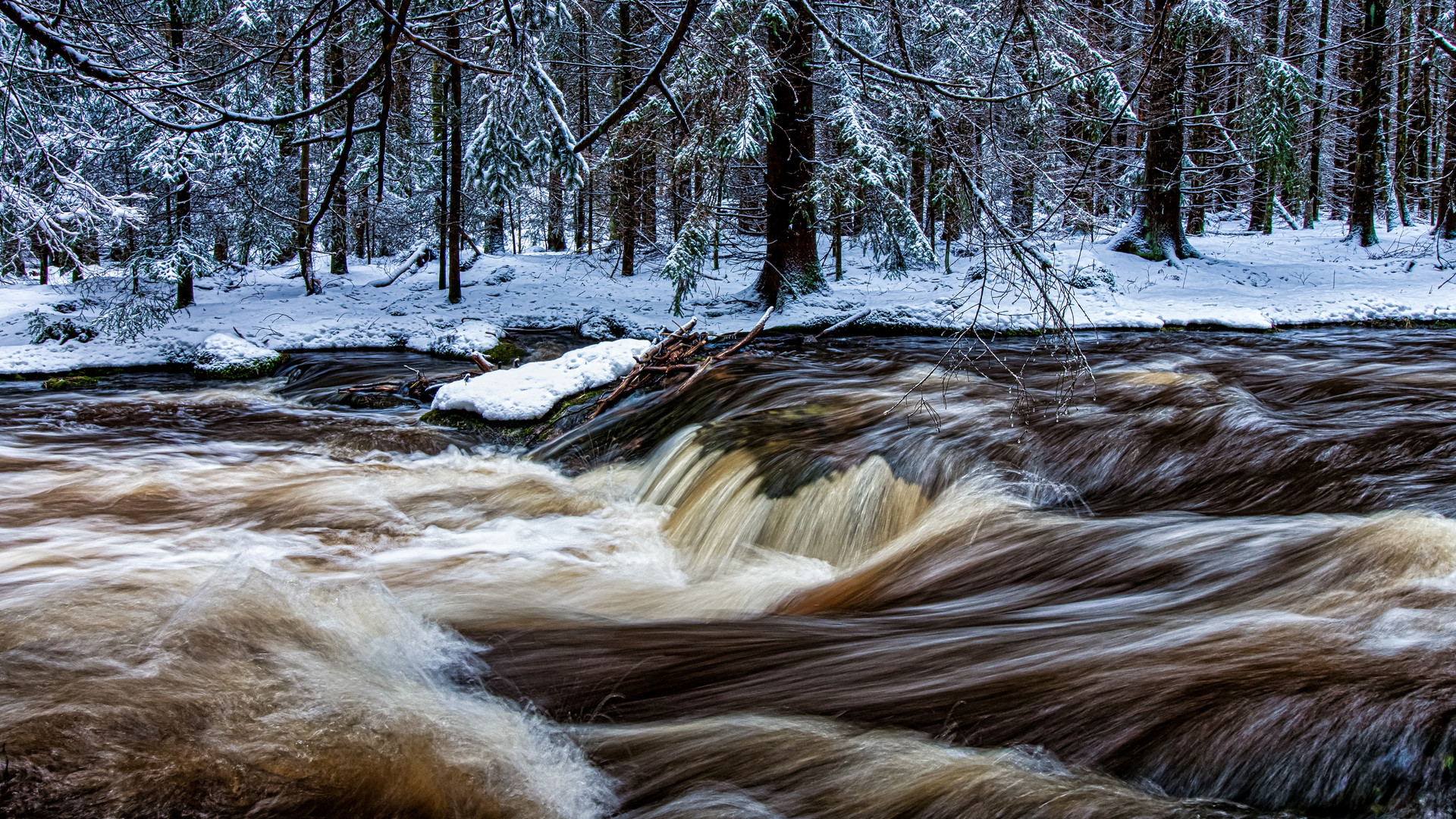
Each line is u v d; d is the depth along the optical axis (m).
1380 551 4.11
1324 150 28.94
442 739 3.02
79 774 2.52
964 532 5.74
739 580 5.82
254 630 3.66
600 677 3.88
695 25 4.95
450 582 5.57
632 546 6.53
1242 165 23.75
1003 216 5.45
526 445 9.54
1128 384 8.27
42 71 4.59
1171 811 2.54
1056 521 5.61
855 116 16.06
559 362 10.78
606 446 9.02
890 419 7.78
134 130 18.59
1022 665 3.55
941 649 3.90
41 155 6.10
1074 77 4.57
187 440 9.80
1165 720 2.89
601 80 17.33
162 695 3.01
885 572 5.50
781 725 3.26
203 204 20.56
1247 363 10.69
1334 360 10.84
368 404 11.86
